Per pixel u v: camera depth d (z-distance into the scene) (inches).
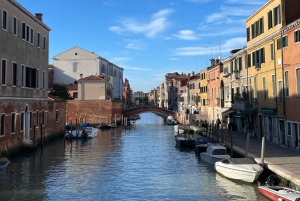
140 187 600.7
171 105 3730.3
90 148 1127.0
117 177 681.6
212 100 1637.6
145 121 3041.3
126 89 4340.6
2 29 770.8
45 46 1122.7
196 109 2096.5
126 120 2159.2
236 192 556.1
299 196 434.9
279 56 809.5
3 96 777.6
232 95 1264.8
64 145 1165.7
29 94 962.1
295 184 474.0
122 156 961.5
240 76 1140.5
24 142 920.3
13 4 829.2
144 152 1045.8
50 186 605.3
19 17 879.7
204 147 980.6
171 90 3742.6
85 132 1428.4
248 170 586.6
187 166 803.4
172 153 1026.7
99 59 2461.9
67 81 2460.6
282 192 459.5
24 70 917.2
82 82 2114.9
